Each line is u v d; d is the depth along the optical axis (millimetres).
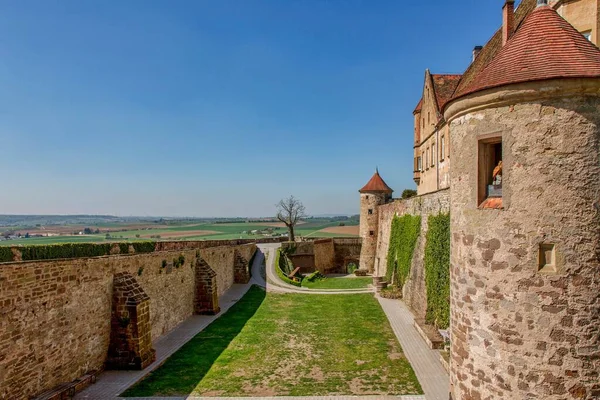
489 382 7902
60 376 13367
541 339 7312
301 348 18656
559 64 7281
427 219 23734
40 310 12508
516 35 8492
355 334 20828
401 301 29281
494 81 7723
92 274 15188
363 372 15500
